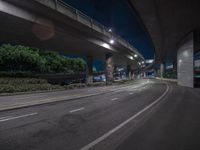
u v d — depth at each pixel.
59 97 23.44
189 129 9.25
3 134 8.37
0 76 39.41
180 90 35.47
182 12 27.91
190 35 40.69
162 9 26.69
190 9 26.66
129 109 15.15
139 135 8.29
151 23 33.41
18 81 37.69
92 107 16.11
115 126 9.83
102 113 13.41
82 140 7.61
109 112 13.82
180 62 50.00
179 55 51.53
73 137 8.00
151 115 12.73
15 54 45.97
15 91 29.39
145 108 15.65
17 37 31.69
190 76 42.06
